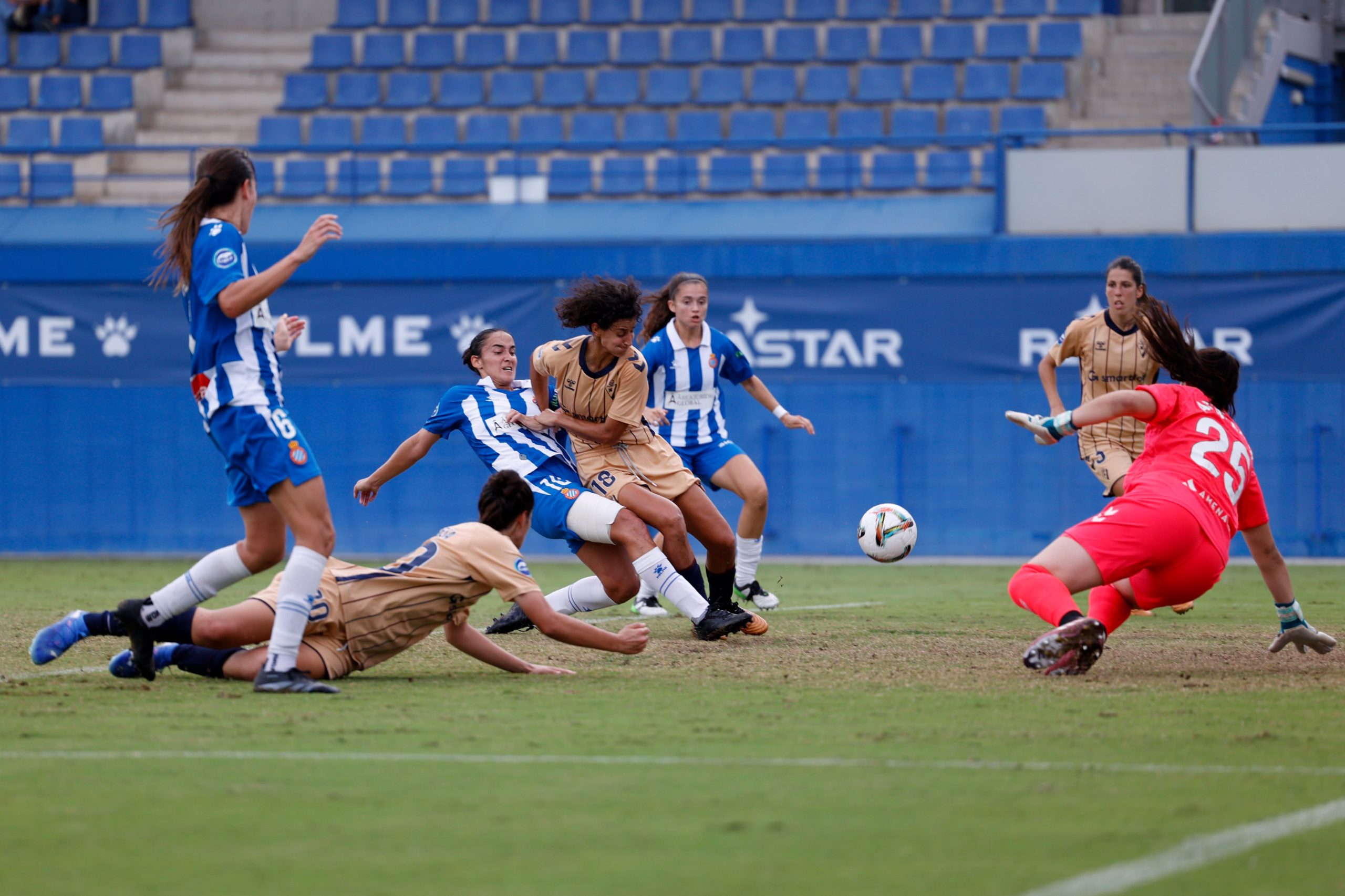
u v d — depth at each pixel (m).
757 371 43.66
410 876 8.60
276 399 15.66
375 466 44.88
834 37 61.25
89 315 45.62
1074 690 15.95
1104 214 43.06
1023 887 8.31
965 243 42.78
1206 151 42.59
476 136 58.69
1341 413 41.38
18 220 48.75
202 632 16.28
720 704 14.88
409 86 61.44
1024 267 42.66
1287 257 41.53
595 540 20.55
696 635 20.83
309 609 15.63
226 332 15.36
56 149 50.50
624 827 9.73
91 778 11.21
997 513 42.75
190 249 15.67
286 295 45.19
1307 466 41.53
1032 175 43.47
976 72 58.56
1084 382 26.58
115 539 45.53
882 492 43.16
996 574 37.94
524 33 62.88
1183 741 12.76
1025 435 42.62
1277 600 18.25
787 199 52.03
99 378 45.59
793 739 12.87
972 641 21.31
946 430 42.97
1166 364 17.33
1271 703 14.95
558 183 54.62
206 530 45.38
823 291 43.41
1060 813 10.08
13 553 46.16
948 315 42.94
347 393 44.97
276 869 8.75
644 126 58.22
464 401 21.25
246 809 10.24
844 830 9.64
